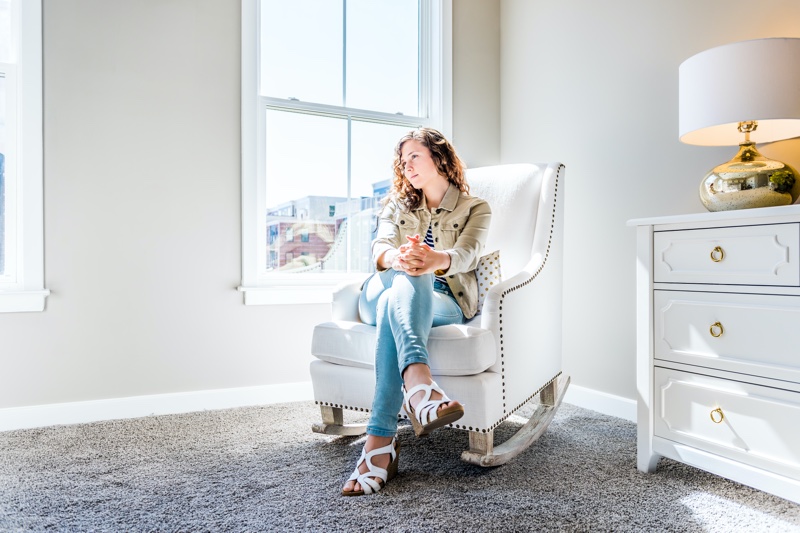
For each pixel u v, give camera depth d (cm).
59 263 196
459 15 273
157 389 209
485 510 123
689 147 187
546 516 120
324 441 174
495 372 148
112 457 159
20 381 190
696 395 136
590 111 228
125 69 206
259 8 232
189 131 216
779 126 154
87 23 201
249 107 226
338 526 115
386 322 142
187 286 215
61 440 175
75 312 198
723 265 130
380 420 138
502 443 160
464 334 141
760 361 122
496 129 282
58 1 197
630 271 208
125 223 205
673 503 128
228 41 223
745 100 134
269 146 235
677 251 141
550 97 249
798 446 115
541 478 143
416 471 147
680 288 140
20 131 193
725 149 175
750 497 132
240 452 163
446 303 159
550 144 249
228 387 221
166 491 134
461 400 143
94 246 201
